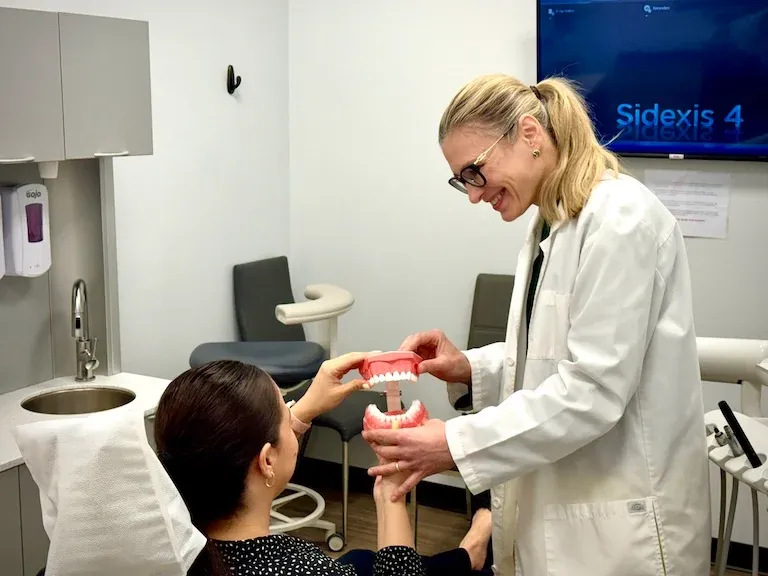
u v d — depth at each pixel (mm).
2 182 2551
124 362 3164
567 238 1646
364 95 3709
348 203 3826
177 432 1201
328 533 3361
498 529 1883
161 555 979
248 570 1196
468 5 3438
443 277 3664
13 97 2221
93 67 2439
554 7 3160
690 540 1677
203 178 3449
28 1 2672
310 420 1696
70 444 946
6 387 2650
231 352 2943
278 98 3824
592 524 1666
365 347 3887
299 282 4012
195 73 3354
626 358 1509
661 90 3105
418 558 1459
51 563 935
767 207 3109
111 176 2684
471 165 1620
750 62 2969
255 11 3629
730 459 1785
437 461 1580
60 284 2768
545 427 1534
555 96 1657
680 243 1623
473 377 1952
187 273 3414
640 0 3053
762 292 3166
